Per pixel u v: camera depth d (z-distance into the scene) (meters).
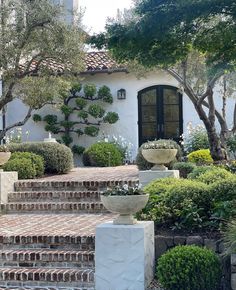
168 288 6.96
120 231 7.23
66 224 10.06
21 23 13.22
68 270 8.05
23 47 13.22
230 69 9.34
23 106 21.16
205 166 12.27
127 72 19.92
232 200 8.41
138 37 8.16
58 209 11.55
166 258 7.04
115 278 7.23
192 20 8.12
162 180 9.77
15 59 13.12
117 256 7.23
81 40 13.62
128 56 8.66
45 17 13.16
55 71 14.21
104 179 12.88
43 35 13.28
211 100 14.18
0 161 12.13
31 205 11.65
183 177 12.68
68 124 20.59
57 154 14.78
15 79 13.28
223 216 8.16
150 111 20.69
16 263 8.45
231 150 16.31
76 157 20.61
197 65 14.80
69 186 12.59
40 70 14.07
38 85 14.05
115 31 8.34
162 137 20.53
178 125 20.44
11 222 10.48
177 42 8.54
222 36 8.33
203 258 6.93
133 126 20.67
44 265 8.36
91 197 11.98
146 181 11.13
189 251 7.03
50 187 12.64
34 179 13.39
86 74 20.61
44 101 14.57
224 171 10.27
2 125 20.58
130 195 7.31
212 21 8.77
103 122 20.70
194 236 8.02
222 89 17.98
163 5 8.08
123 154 19.69
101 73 20.52
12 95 14.13
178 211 8.39
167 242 7.98
